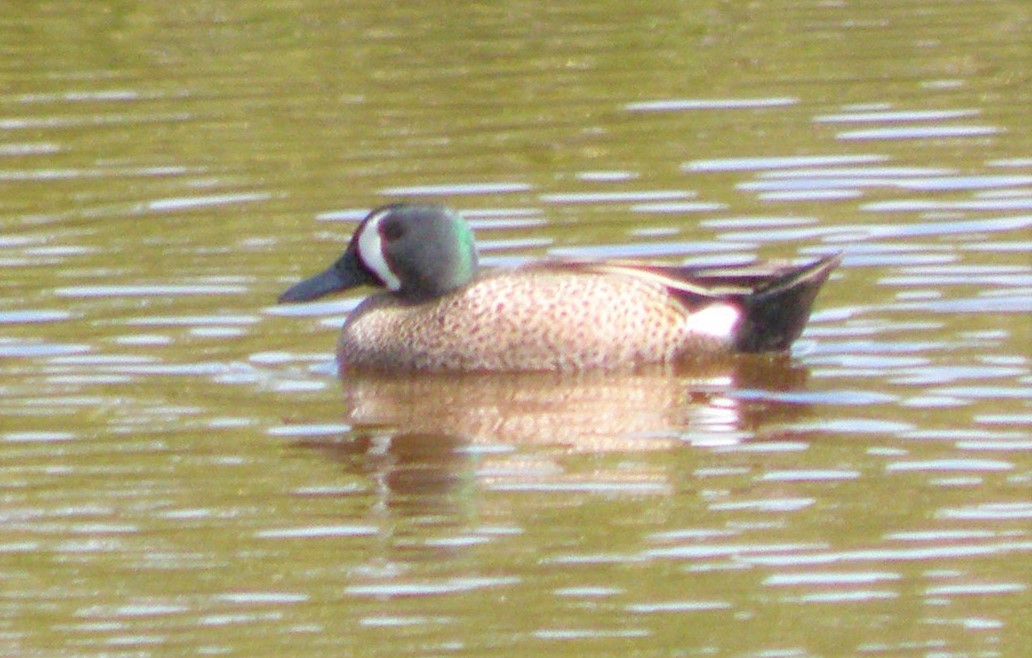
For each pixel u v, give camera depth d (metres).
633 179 19.25
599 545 12.03
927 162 19.48
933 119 20.78
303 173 19.66
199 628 11.11
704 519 12.38
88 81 22.72
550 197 18.80
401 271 16.08
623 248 17.45
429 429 14.13
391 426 14.20
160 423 14.17
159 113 21.53
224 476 13.23
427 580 11.66
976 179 18.95
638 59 23.20
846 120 20.86
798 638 10.81
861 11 25.16
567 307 15.65
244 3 25.67
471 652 10.77
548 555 11.92
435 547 12.09
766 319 15.69
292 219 18.45
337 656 10.74
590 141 20.41
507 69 22.86
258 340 15.94
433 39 24.11
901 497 12.60
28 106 21.89
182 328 16.08
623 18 24.92
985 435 13.59
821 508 12.49
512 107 21.56
